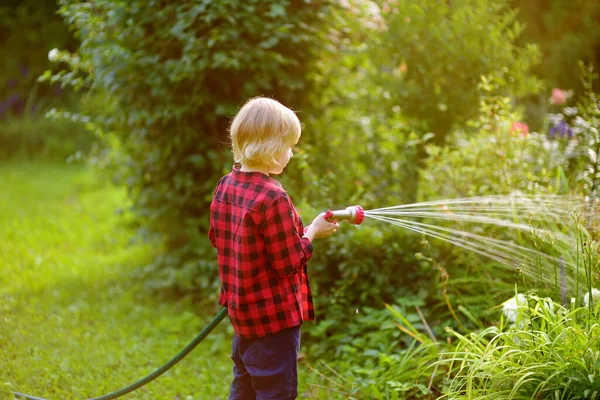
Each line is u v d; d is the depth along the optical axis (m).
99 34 4.59
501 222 3.43
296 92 4.95
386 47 4.72
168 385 3.43
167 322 4.40
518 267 2.93
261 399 2.32
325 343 3.77
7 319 4.21
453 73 4.57
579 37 6.54
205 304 4.73
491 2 4.70
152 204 5.21
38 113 12.58
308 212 3.92
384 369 3.23
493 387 2.51
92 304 4.82
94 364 3.62
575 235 3.09
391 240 3.89
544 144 4.33
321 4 4.75
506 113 4.18
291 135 2.31
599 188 3.44
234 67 4.42
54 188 9.08
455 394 2.61
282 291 2.30
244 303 2.29
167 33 4.40
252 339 2.34
